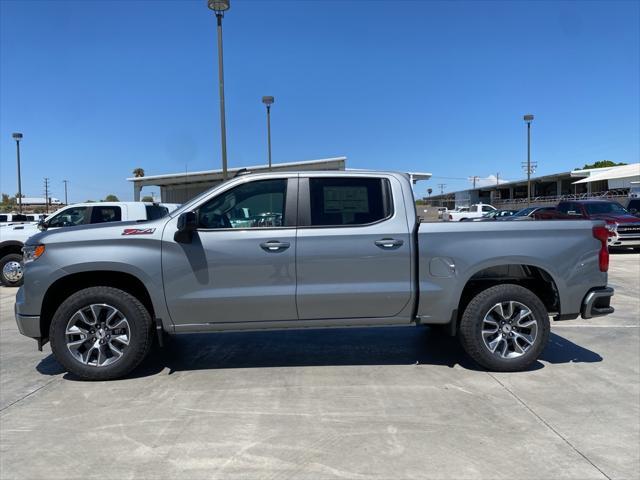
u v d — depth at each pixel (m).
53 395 4.67
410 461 3.43
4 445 3.71
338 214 5.05
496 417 4.11
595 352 5.86
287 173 5.12
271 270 4.92
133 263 4.84
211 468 3.36
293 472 3.30
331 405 4.38
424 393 4.63
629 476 3.25
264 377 5.11
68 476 3.28
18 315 4.92
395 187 5.14
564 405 4.34
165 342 6.38
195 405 4.40
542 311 5.09
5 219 25.38
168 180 35.50
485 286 5.27
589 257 5.18
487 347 5.10
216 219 5.02
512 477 3.23
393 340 6.45
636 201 19.25
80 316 4.91
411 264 5.02
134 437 3.81
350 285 4.97
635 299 9.16
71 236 4.90
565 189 63.03
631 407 4.30
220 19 15.27
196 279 4.89
